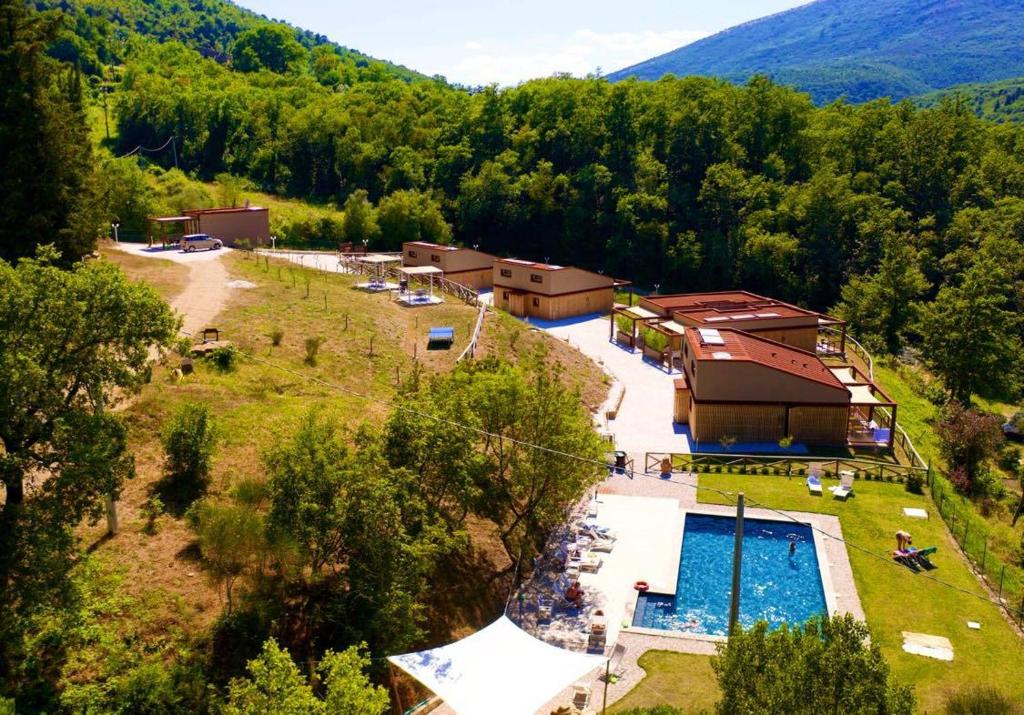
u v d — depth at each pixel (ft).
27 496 79.92
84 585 67.82
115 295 69.67
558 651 70.49
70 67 166.71
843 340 211.61
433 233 337.31
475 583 96.48
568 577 101.24
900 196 333.21
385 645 77.00
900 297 253.44
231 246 268.62
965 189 334.44
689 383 163.22
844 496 124.67
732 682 49.37
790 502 123.24
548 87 423.64
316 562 78.59
